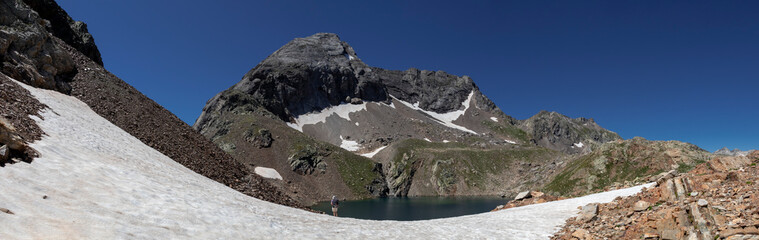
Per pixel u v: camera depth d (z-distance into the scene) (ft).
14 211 28.63
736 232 52.24
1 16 113.39
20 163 39.86
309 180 445.78
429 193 495.82
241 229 45.47
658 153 307.58
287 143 506.48
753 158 92.63
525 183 442.09
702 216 59.57
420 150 579.48
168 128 138.00
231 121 558.56
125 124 119.75
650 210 73.36
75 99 118.01
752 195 60.80
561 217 92.48
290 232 51.06
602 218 79.25
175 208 45.11
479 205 331.16
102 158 58.95
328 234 55.21
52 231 28.09
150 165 72.08
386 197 474.08
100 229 31.63
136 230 34.32
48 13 175.83
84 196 38.47
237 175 125.39
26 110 66.74
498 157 563.07
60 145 55.36
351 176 475.31
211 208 51.03
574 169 364.38
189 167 105.50
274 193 127.95
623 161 324.19
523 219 94.63
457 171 519.60
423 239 64.75
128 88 160.35
